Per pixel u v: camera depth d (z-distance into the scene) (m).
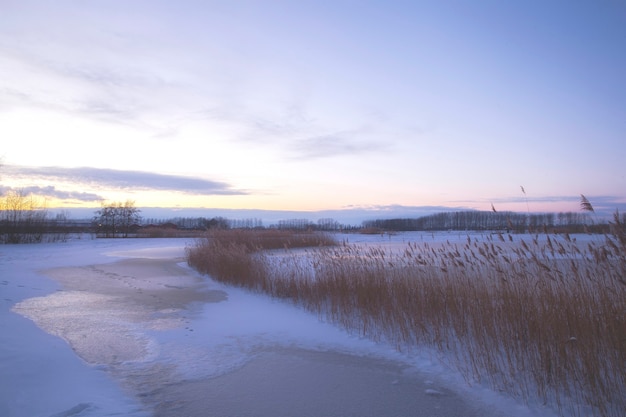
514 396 5.43
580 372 5.63
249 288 13.96
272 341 7.98
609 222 6.41
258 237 24.67
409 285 9.47
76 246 36.91
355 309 9.89
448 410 5.01
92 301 11.41
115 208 57.06
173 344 7.54
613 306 6.07
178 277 17.33
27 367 5.36
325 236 25.89
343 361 6.84
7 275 15.68
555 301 6.54
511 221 7.78
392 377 6.11
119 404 4.77
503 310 7.19
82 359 6.37
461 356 7.06
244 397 5.27
